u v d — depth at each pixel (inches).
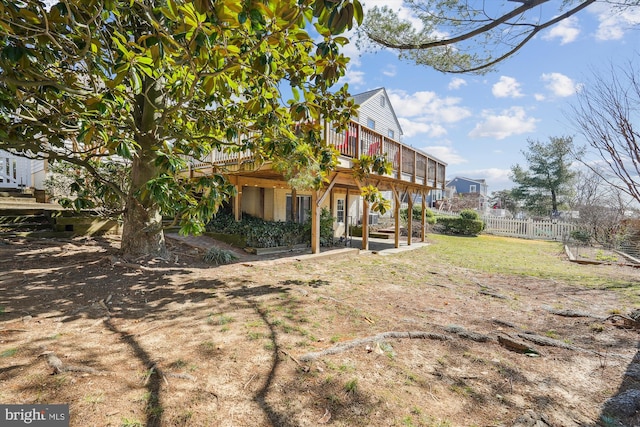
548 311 158.6
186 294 153.8
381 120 665.6
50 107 150.4
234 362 89.7
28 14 93.2
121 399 69.9
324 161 193.3
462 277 241.6
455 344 112.7
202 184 133.0
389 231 591.8
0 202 285.1
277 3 71.9
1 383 72.5
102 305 132.0
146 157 204.4
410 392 80.6
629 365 100.5
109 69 148.3
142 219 213.6
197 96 179.6
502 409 75.5
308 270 232.8
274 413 68.9
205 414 67.2
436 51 193.0
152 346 97.4
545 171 946.7
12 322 108.8
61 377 76.0
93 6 96.0
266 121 155.4
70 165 279.7
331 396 76.4
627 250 427.8
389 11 181.3
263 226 331.9
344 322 127.7
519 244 538.3
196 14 76.2
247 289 168.1
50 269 181.3
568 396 82.5
